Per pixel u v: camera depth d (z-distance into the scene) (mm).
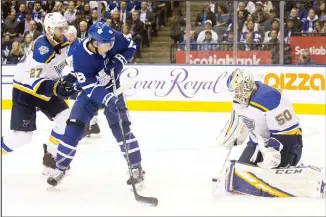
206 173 7984
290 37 14297
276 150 6438
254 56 14352
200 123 12438
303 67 13789
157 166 8461
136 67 14055
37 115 13430
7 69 14242
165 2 14789
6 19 15000
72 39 10352
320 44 14250
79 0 14641
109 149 9734
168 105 14055
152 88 14055
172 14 14773
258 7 14477
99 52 6586
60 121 7516
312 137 10828
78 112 6922
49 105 7520
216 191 6812
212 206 6312
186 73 13992
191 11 14875
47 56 7168
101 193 6926
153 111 14039
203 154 9359
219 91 13930
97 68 6727
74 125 6906
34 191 7008
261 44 14297
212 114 13609
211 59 14461
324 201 6438
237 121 6781
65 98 7352
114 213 6082
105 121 12664
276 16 14406
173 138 10805
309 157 9070
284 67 13852
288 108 6539
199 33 14492
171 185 7297
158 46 14758
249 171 6641
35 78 7211
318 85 13742
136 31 14773
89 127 10578
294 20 14320
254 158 6785
